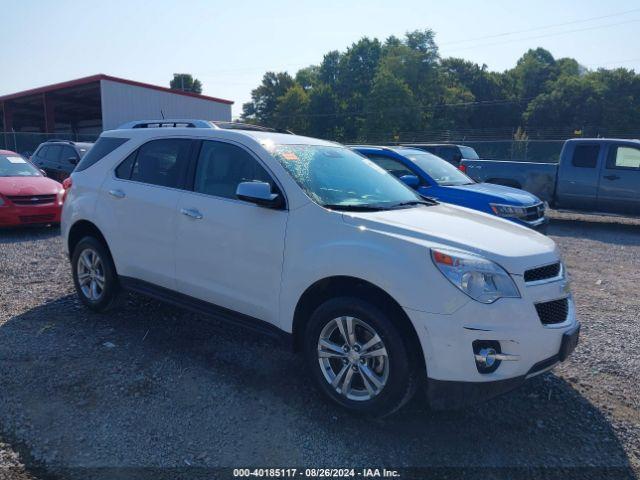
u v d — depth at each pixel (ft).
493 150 96.22
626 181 39.42
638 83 218.79
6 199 31.89
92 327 16.67
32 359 14.17
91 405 11.93
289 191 12.95
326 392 12.03
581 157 41.29
